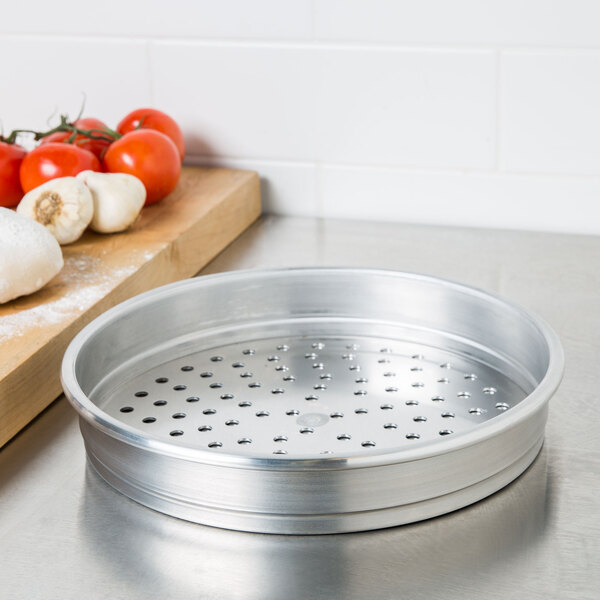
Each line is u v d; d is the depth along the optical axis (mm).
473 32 975
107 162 971
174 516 545
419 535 523
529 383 680
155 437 523
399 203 1062
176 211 972
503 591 480
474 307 734
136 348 726
